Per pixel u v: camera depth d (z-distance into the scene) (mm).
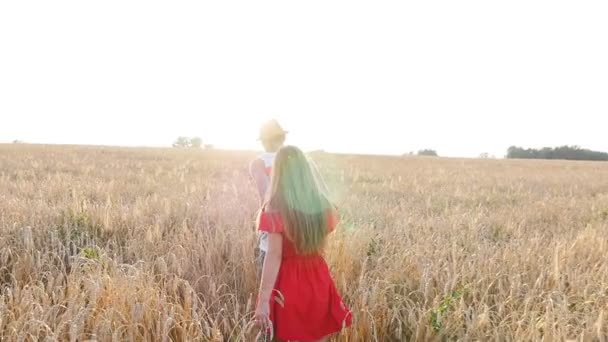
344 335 3547
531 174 26297
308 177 2971
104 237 6184
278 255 2924
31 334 2977
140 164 21141
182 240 5453
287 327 3006
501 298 4125
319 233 2961
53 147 41531
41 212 7016
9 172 15359
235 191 9312
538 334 3393
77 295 3584
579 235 6500
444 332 3604
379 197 11680
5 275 4613
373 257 5180
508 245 5980
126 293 3627
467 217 8234
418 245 5551
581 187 17516
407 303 3957
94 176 14531
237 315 3654
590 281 4484
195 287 4254
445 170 27594
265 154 4383
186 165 21594
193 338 3291
